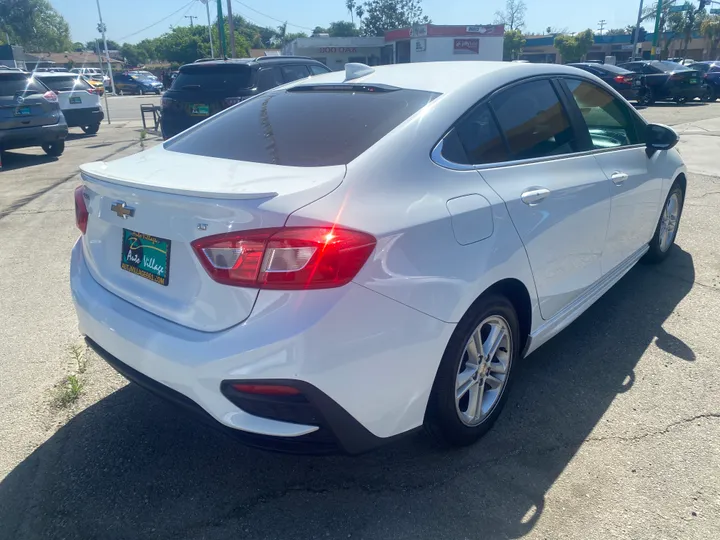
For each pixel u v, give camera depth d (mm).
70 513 2439
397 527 2350
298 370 2033
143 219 2377
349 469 2676
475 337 2645
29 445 2861
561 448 2779
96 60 82000
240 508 2461
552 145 3219
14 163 11578
